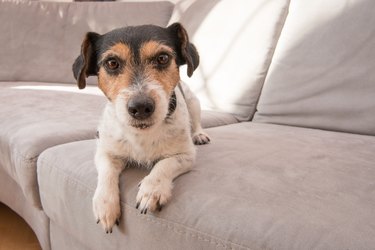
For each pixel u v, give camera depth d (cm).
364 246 67
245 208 81
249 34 185
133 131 111
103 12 263
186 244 82
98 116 163
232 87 186
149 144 113
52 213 121
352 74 151
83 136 141
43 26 267
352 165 108
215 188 91
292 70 167
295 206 81
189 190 91
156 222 88
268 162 109
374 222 75
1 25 265
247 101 182
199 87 201
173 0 272
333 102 155
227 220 79
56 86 238
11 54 264
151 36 112
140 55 110
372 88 147
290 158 113
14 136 139
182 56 122
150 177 98
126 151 115
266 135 144
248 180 95
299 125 166
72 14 268
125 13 258
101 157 113
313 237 71
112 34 115
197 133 143
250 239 74
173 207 88
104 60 113
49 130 139
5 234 173
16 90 211
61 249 130
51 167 118
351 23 153
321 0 164
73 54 261
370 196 88
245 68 183
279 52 174
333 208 81
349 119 152
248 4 192
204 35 206
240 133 148
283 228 74
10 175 152
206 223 80
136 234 92
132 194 97
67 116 161
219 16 203
